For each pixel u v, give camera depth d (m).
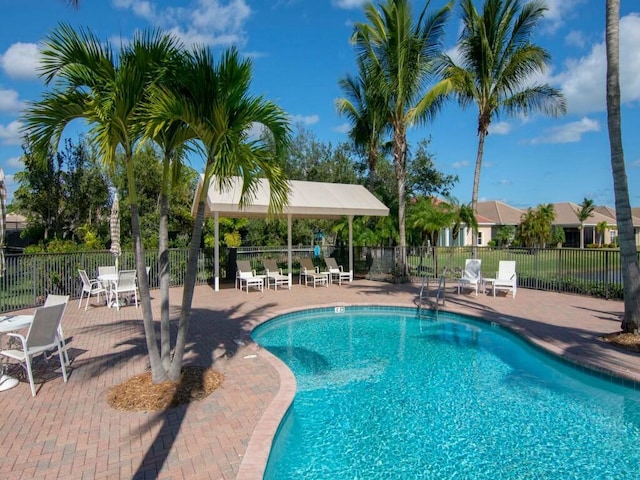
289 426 5.15
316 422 5.31
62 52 4.69
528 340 8.24
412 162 26.17
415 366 7.55
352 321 11.20
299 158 28.25
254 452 3.87
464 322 10.74
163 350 5.58
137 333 8.55
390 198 22.88
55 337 5.78
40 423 4.51
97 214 21.36
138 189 22.23
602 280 12.92
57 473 3.56
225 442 4.12
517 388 6.47
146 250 15.38
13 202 22.56
